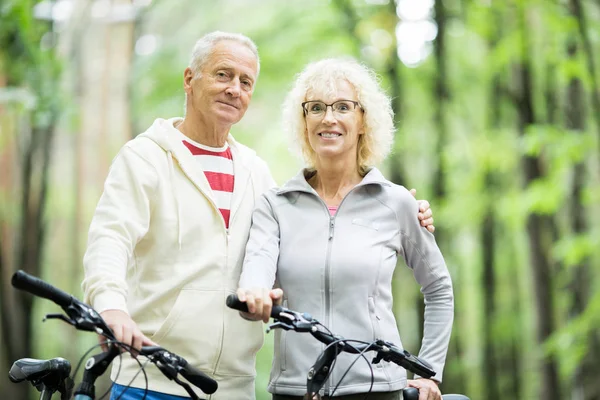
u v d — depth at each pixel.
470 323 23.20
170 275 5.04
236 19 20.42
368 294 4.74
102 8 20.06
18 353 16.11
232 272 5.15
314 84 4.99
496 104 18.20
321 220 4.86
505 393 21.53
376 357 4.28
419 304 17.45
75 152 20.55
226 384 5.12
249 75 5.39
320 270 4.72
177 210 5.13
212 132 5.37
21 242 16.97
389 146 5.17
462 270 21.67
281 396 4.74
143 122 20.42
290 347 4.72
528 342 22.25
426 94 18.41
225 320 5.08
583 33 15.51
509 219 16.98
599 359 15.63
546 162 16.56
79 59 19.62
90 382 3.91
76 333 20.05
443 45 17.56
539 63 17.08
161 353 3.95
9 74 15.48
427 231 5.12
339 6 17.70
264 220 5.02
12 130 16.94
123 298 4.50
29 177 17.03
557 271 17.78
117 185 5.02
